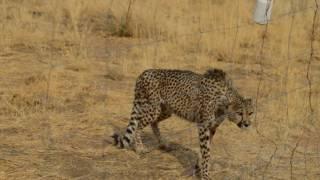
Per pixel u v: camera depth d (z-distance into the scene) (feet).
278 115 42.14
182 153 36.83
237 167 34.94
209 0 71.72
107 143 37.58
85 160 35.09
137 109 36.50
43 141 37.14
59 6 68.54
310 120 41.45
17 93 43.86
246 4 72.69
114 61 54.75
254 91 47.98
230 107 33.35
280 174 34.42
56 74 48.62
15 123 39.45
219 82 33.50
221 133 39.73
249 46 61.31
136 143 36.60
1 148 35.94
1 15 63.67
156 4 70.95
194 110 34.42
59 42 58.54
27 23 63.05
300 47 60.80
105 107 43.21
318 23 65.57
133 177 33.40
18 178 32.55
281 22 64.23
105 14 69.10
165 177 33.58
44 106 42.11
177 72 35.63
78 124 40.04
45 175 33.01
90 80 49.08
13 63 52.08
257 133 39.58
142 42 60.64
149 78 35.88
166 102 35.60
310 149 37.88
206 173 33.27
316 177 34.32
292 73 52.39
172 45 58.65
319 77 52.03
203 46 58.95
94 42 60.85
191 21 66.54
